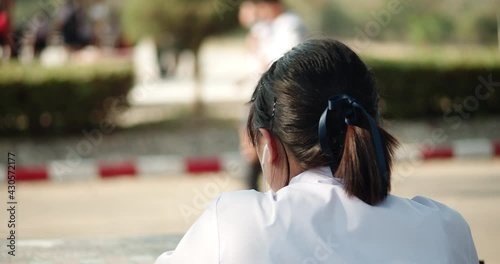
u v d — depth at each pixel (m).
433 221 2.75
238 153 13.92
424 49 22.09
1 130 15.49
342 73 2.77
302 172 2.78
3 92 15.34
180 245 2.66
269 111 2.80
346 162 2.65
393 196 2.79
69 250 5.00
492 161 12.91
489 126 16.00
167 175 12.51
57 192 11.27
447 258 2.70
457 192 10.30
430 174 11.71
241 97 19.64
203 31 18.36
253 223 2.62
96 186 11.70
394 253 2.64
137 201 10.43
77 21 19.08
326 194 2.69
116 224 8.95
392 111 16.44
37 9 18.36
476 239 7.80
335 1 27.61
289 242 2.60
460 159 13.12
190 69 23.66
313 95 2.74
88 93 15.62
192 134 16.06
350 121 2.66
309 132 2.73
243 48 31.84
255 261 2.56
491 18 27.70
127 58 18.50
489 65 16.56
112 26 19.59
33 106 15.48
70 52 19.03
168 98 20.77
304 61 2.79
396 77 16.38
